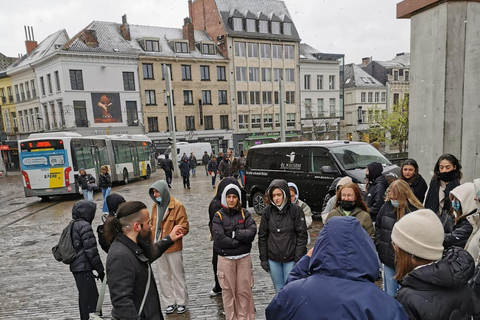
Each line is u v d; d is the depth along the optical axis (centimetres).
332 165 844
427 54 591
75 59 3644
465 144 574
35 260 727
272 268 393
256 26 4594
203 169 3316
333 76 5100
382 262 356
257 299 478
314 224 861
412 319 169
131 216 247
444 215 343
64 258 384
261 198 1027
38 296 532
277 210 394
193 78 4234
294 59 4816
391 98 5478
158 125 4094
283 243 385
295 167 927
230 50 4409
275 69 4722
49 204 1557
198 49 4381
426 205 395
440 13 561
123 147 2302
